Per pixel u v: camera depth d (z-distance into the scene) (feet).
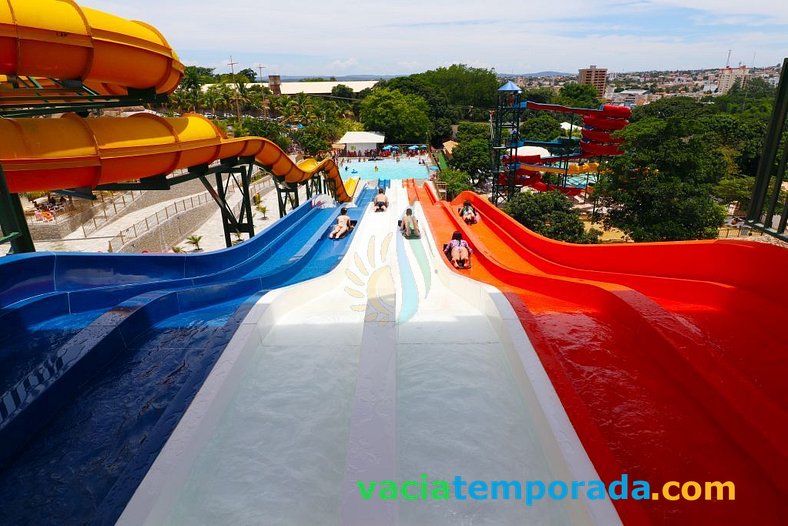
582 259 33.01
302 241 52.85
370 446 12.09
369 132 264.93
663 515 10.30
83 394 15.67
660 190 103.71
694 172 109.19
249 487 12.24
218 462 13.10
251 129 207.00
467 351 18.80
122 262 26.84
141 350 18.90
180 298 23.75
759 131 184.55
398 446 13.58
